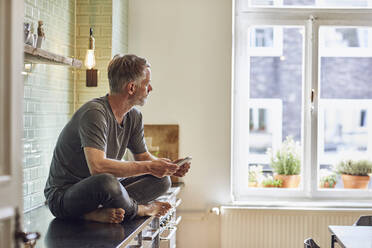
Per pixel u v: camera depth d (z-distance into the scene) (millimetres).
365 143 4684
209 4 4430
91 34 3490
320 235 4332
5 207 1150
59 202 2438
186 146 4457
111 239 2035
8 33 1156
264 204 4484
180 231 4449
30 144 2979
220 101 4441
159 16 4441
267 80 4672
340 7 4613
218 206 4453
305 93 4633
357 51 4672
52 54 2674
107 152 2578
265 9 4605
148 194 2602
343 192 4645
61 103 3488
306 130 4641
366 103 4676
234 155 4645
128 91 2541
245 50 4637
